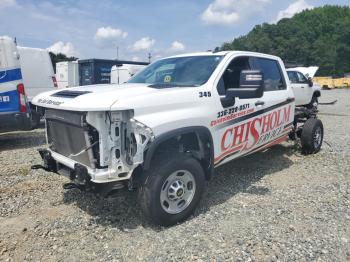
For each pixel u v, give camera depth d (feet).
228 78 16.10
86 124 11.98
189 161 13.34
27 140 31.42
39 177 19.27
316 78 163.12
